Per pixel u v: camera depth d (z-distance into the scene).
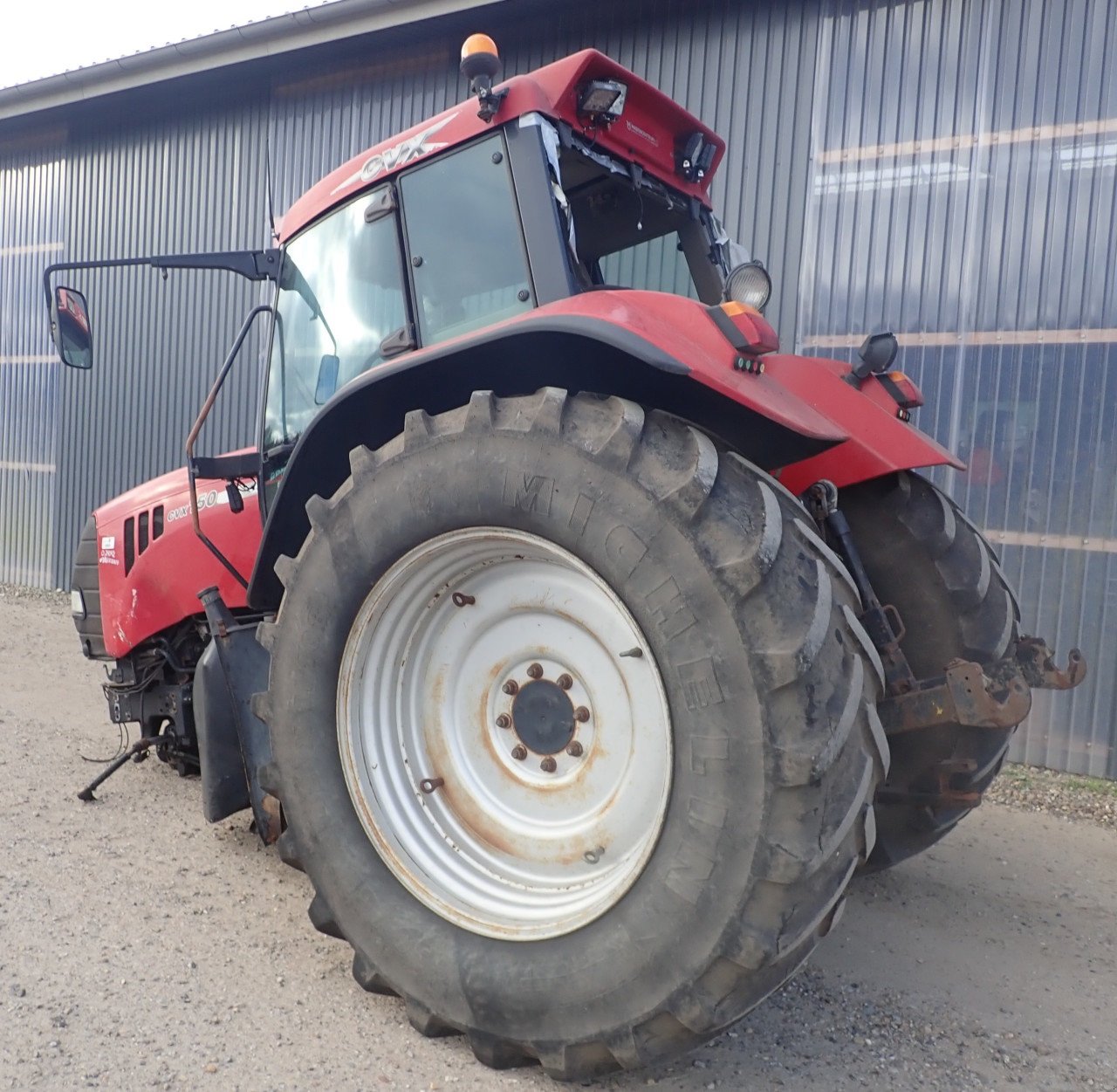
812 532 1.97
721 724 1.77
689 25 6.20
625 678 2.10
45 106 8.73
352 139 7.64
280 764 2.33
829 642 1.79
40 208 9.49
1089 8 5.08
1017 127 5.27
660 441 1.94
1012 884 3.37
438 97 7.23
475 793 2.31
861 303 5.71
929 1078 2.12
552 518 1.96
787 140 5.91
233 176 8.31
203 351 8.52
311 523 2.38
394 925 2.15
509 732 2.29
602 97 2.46
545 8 6.58
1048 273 5.20
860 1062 2.17
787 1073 2.11
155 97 8.56
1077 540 5.12
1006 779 4.88
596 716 2.16
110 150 9.00
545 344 2.13
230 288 8.36
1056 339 5.18
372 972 2.22
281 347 3.14
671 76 6.27
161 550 3.66
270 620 3.05
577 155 2.61
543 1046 1.95
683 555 1.82
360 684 2.30
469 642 2.33
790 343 5.91
